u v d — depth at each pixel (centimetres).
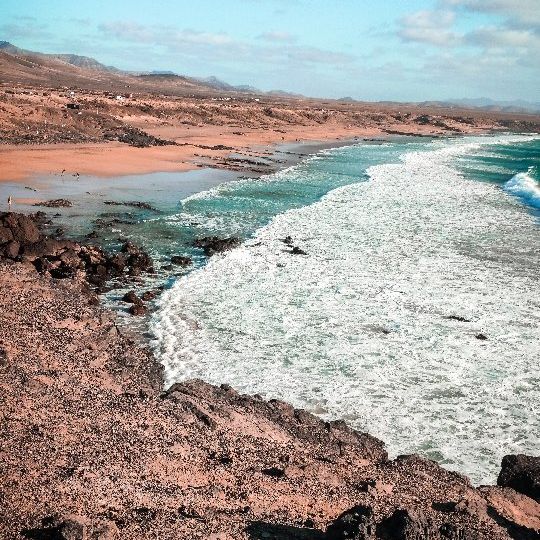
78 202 4225
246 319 2367
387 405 1786
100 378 1689
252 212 4300
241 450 1340
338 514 1105
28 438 1215
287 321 2364
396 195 5225
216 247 3306
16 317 2020
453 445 1605
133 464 1185
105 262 2900
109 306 2444
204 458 1271
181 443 1317
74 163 5609
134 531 935
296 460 1348
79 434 1277
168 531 949
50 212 3900
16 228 2897
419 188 5691
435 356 2112
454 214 4497
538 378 1983
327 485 1227
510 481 1395
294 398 1795
